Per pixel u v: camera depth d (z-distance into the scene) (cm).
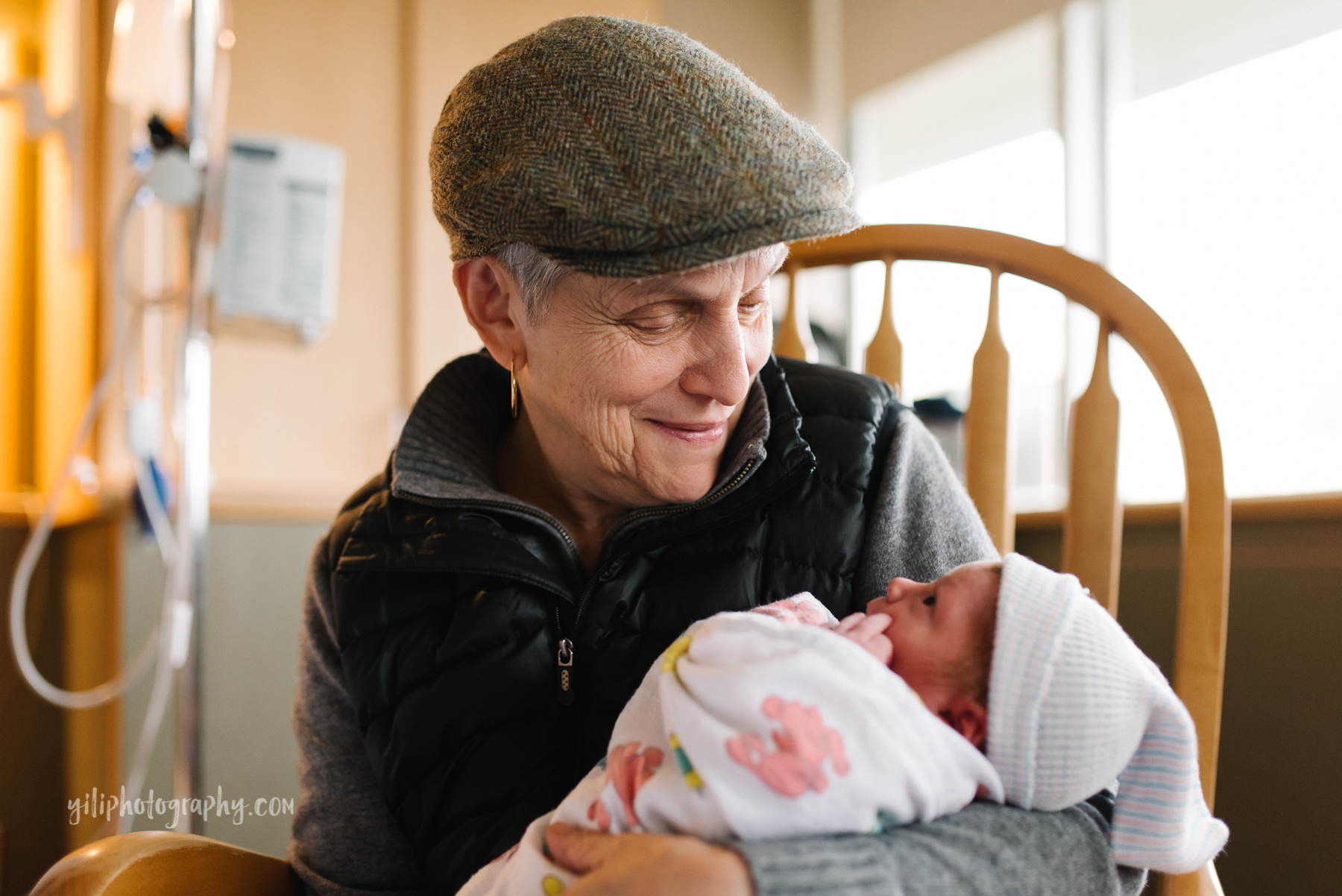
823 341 253
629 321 74
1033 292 249
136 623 179
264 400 218
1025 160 273
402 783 84
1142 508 139
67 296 223
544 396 81
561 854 64
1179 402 93
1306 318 194
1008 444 107
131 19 174
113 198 209
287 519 194
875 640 68
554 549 86
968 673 66
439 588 87
